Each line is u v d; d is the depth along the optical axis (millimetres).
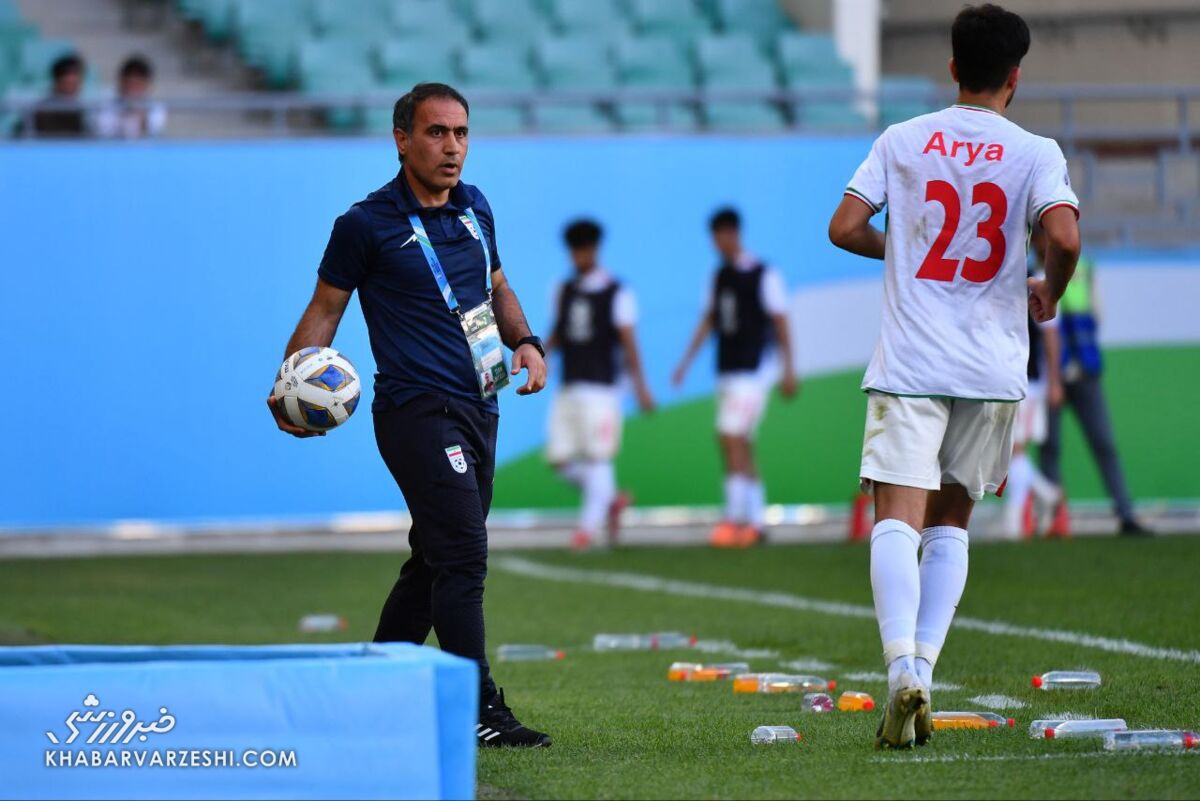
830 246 56250
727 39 73062
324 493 53812
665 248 55562
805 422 56000
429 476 19141
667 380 55531
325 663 13719
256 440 53750
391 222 19328
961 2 73562
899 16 74625
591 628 34594
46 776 13578
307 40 72875
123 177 53438
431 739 13734
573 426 53781
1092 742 18391
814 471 56062
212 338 53656
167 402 53438
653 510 55406
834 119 71250
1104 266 57594
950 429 18906
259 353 53906
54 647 14867
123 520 53219
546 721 21453
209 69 73875
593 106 70375
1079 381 52219
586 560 49812
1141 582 38750
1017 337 18688
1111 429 52625
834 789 15891
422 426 19172
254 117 71312
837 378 56312
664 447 55500
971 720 19812
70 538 55219
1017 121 73312
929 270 18609
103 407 53219
